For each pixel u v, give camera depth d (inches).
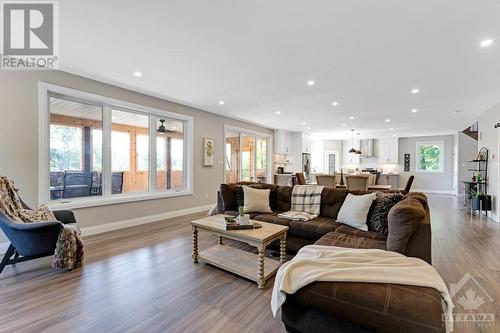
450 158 393.4
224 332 66.0
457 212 233.9
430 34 96.7
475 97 184.9
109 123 167.8
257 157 326.3
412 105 210.4
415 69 131.9
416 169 416.5
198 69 134.6
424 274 59.6
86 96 150.3
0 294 83.7
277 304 62.0
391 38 100.0
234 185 163.2
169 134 210.8
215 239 144.0
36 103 130.4
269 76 144.1
